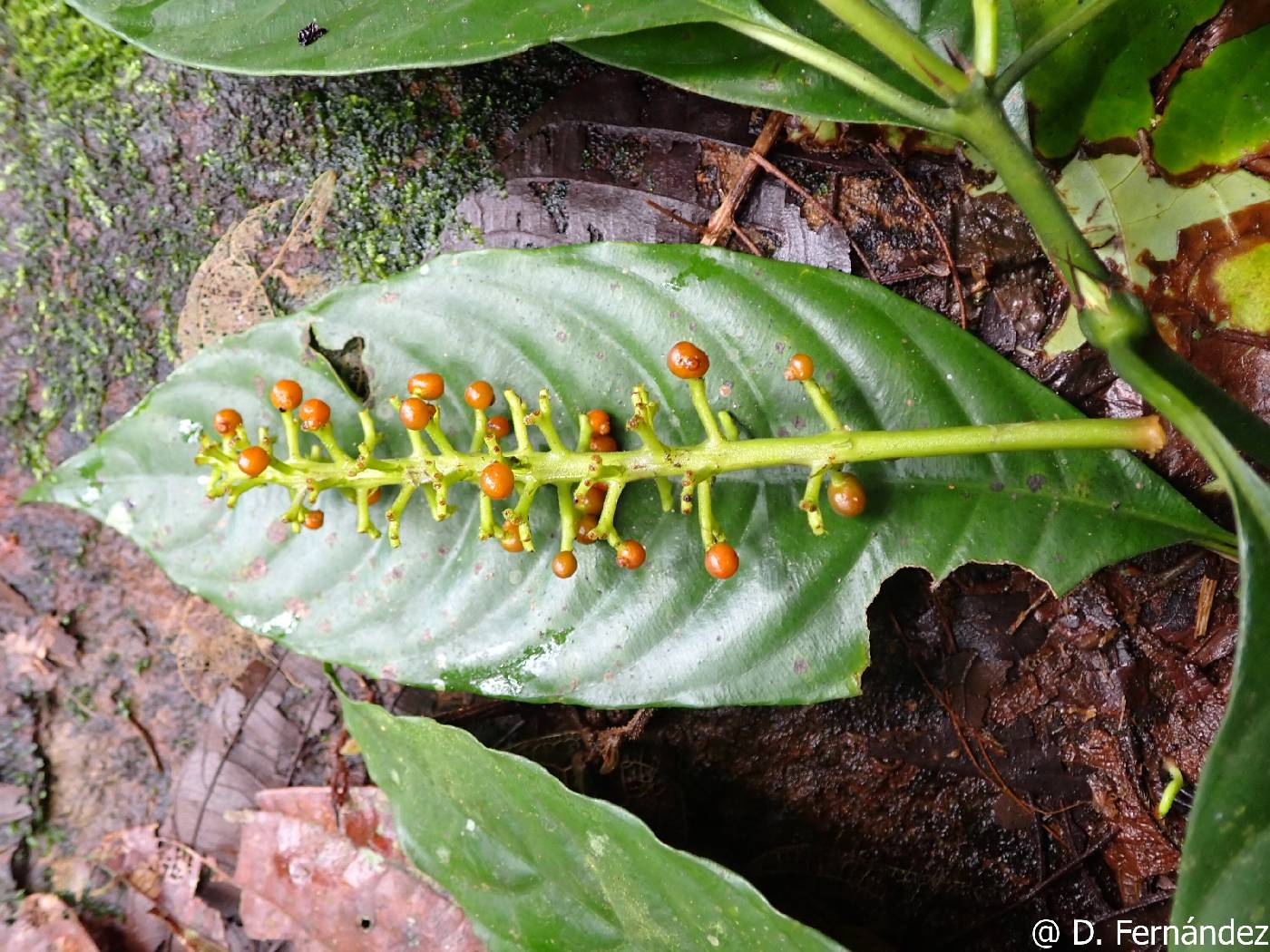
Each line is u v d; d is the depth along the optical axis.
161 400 0.23
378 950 0.25
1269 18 0.22
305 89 0.26
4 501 0.27
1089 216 0.24
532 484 0.21
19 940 0.27
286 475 0.21
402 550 0.23
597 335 0.23
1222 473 0.17
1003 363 0.22
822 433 0.21
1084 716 0.25
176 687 0.27
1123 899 0.25
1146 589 0.24
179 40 0.22
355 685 0.26
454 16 0.21
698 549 0.23
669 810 0.26
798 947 0.21
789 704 0.22
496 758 0.22
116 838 0.27
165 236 0.26
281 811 0.26
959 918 0.25
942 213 0.25
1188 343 0.24
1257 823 0.17
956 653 0.25
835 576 0.22
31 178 0.26
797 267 0.22
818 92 0.22
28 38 0.26
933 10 0.22
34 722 0.27
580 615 0.23
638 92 0.25
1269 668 0.17
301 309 0.24
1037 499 0.22
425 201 0.26
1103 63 0.23
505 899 0.23
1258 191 0.23
